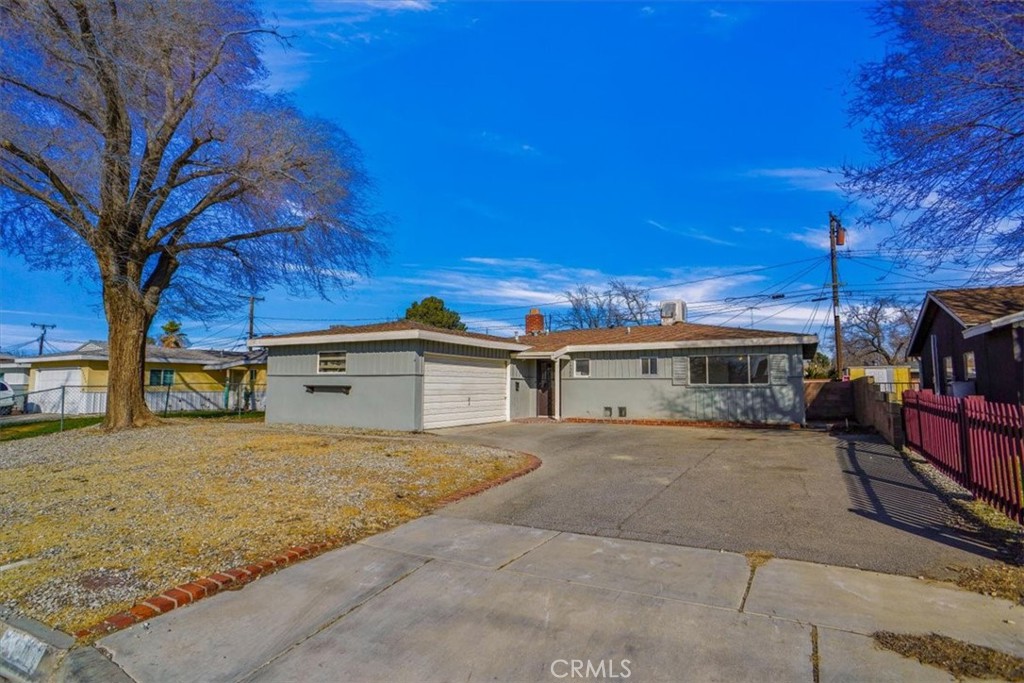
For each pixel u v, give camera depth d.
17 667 3.56
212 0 14.16
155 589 4.27
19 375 33.09
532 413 20.69
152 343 40.22
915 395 9.84
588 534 5.52
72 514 6.33
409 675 3.11
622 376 19.19
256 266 18.64
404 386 14.98
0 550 5.19
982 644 3.21
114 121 13.90
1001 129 8.20
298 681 3.10
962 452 6.90
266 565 4.66
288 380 17.28
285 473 8.25
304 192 16.52
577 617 3.70
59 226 15.34
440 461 9.26
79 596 4.18
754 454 10.39
